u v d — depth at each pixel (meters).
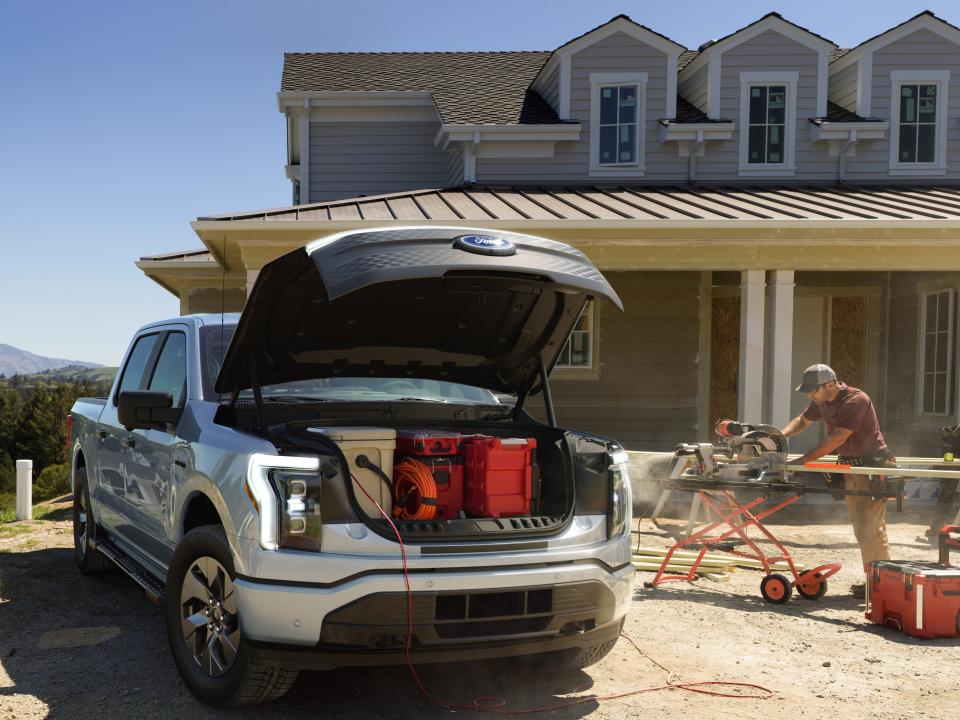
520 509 3.89
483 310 4.31
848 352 13.68
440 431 4.03
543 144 13.97
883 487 6.04
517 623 3.56
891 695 4.07
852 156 14.02
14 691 3.94
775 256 10.17
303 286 3.82
